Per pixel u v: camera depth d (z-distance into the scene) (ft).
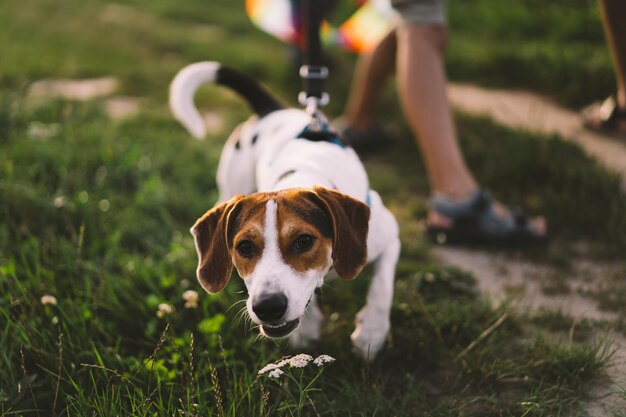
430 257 5.15
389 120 7.46
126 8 14.64
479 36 10.77
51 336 4.02
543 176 5.90
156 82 9.29
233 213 3.38
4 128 6.67
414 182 6.27
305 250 3.29
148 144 6.74
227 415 3.44
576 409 3.69
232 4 14.94
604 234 5.14
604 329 4.25
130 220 5.15
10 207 5.08
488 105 7.87
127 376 3.71
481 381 3.91
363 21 7.61
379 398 3.73
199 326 4.07
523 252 5.16
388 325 4.01
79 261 4.48
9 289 4.22
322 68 4.52
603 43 9.50
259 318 3.19
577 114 7.47
